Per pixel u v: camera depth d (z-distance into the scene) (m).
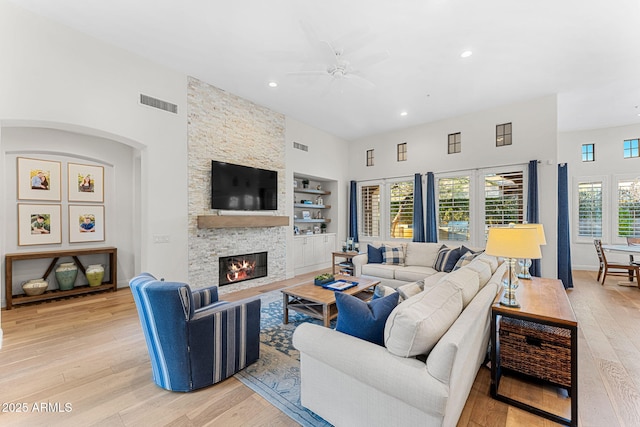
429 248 4.74
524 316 1.83
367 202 7.07
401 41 3.14
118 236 4.90
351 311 1.68
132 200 5.05
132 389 2.02
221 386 2.07
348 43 3.08
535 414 1.77
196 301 2.59
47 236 4.21
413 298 1.65
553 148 4.59
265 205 5.16
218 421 1.70
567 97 4.70
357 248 5.93
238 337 2.24
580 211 6.55
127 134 3.49
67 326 3.14
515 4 2.59
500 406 1.85
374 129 6.53
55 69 2.96
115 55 3.38
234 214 4.64
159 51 3.49
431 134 5.98
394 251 4.80
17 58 2.74
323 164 6.65
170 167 3.90
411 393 1.28
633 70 3.79
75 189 4.48
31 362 2.38
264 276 5.27
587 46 3.23
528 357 2.09
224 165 4.48
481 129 5.32
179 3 2.63
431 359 1.31
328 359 1.59
